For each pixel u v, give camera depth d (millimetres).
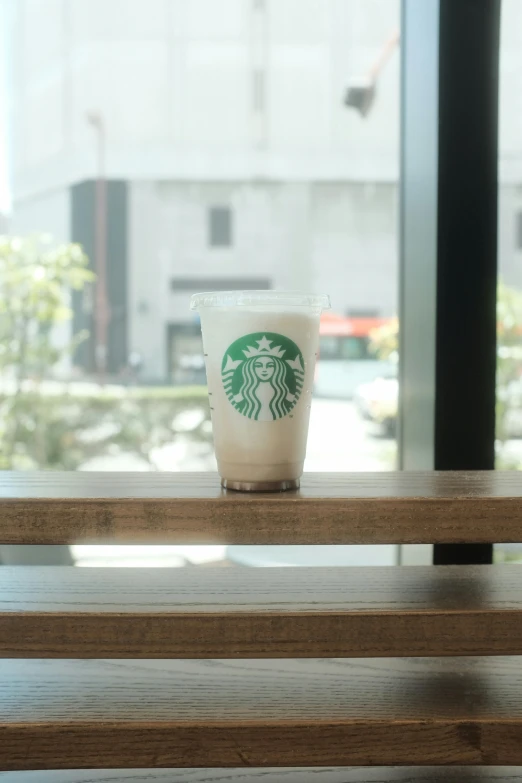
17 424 1931
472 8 1020
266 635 687
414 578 784
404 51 1156
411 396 1136
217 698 717
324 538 704
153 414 1995
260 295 723
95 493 726
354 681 750
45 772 745
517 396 1808
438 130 1029
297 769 749
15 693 725
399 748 678
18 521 700
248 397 727
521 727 679
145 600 719
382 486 764
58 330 2041
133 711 694
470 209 1035
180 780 735
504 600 725
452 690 731
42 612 685
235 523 702
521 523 708
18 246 2029
